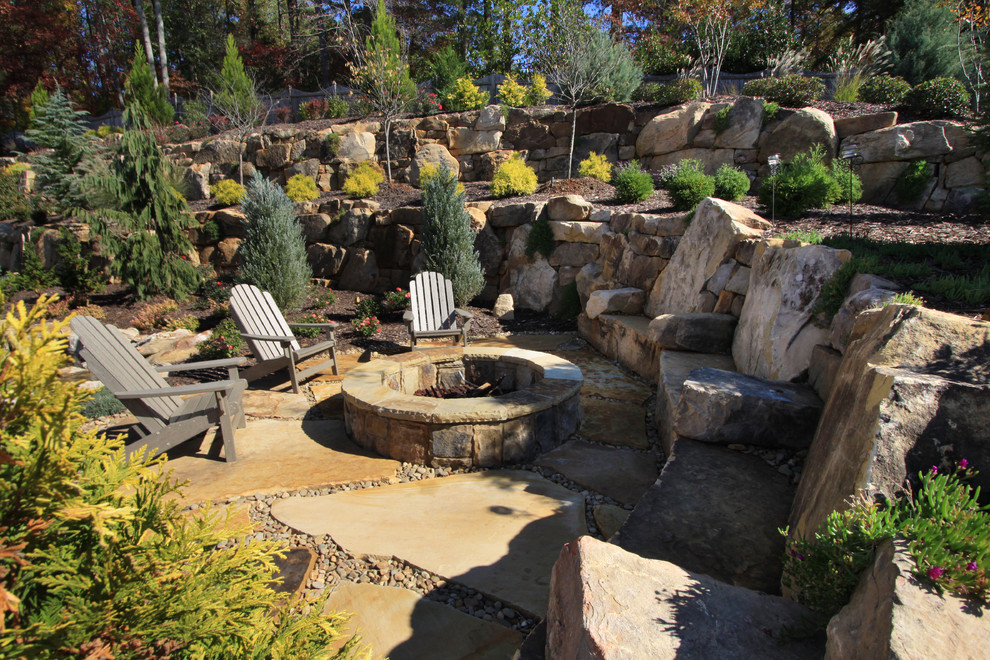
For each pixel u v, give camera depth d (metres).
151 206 8.83
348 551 2.62
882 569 1.22
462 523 2.86
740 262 5.11
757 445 3.00
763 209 7.08
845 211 6.78
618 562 1.54
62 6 22.17
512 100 12.72
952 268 3.57
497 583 2.36
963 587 1.10
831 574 1.38
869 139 8.20
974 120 5.34
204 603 1.18
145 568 1.12
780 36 14.50
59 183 10.36
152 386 3.82
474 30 23.72
